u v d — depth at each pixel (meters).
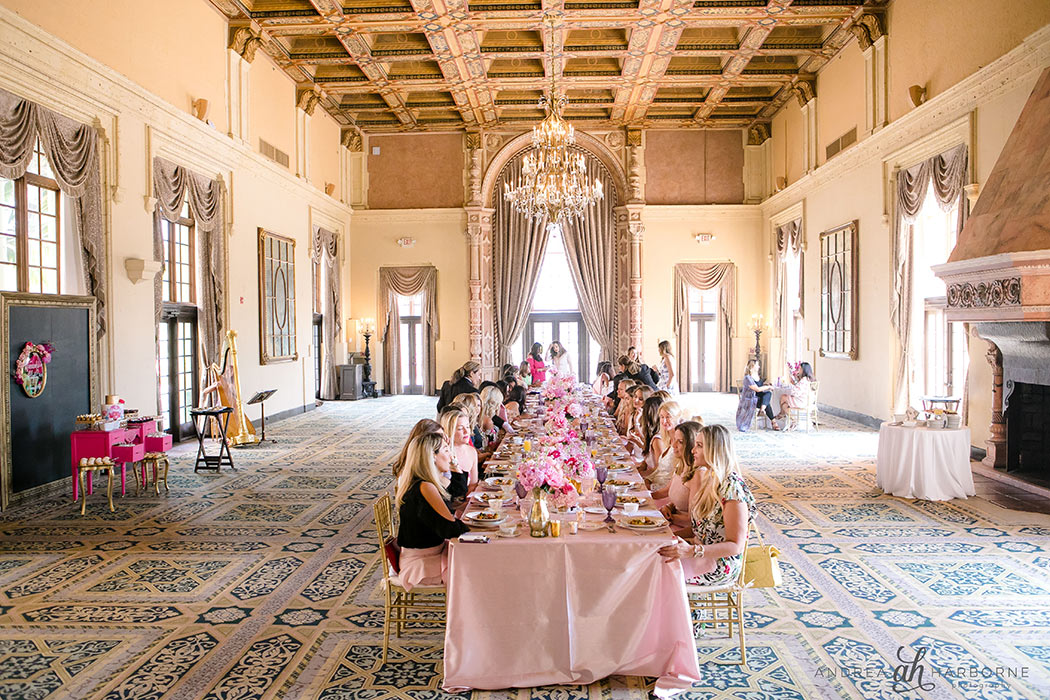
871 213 12.60
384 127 19.27
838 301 14.07
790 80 15.89
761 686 3.67
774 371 18.33
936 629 4.36
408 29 12.85
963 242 8.00
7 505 7.31
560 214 11.74
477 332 19.55
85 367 8.36
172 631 4.40
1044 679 3.72
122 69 9.21
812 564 5.57
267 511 7.32
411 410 16.59
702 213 19.50
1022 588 5.02
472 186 19.41
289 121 15.42
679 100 17.45
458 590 3.68
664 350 12.84
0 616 4.64
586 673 3.68
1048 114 7.30
